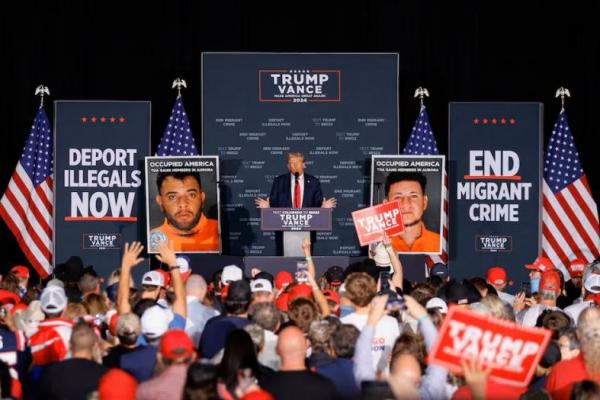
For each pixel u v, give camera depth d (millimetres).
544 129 22375
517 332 7012
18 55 21969
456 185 20516
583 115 22297
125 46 22156
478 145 20484
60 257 20094
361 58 21078
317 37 22297
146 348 9078
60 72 22062
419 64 22297
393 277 13367
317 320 8883
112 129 20219
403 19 22266
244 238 20984
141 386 8016
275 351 8711
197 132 22422
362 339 8461
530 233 20469
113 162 20203
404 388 7078
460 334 7059
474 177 20500
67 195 20109
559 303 14461
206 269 19047
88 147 20172
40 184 20547
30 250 20359
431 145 20891
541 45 22312
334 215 21078
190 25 22172
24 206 20453
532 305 12312
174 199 19406
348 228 21062
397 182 19516
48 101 22094
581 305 12336
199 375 7258
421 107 21047
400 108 22359
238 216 21000
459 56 22266
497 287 14742
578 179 20609
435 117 22375
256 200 19078
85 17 22094
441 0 22266
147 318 9094
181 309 9859
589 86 22281
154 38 22172
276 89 21062
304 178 19766
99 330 11117
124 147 20219
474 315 7047
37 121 20734
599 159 22266
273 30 22234
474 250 20516
